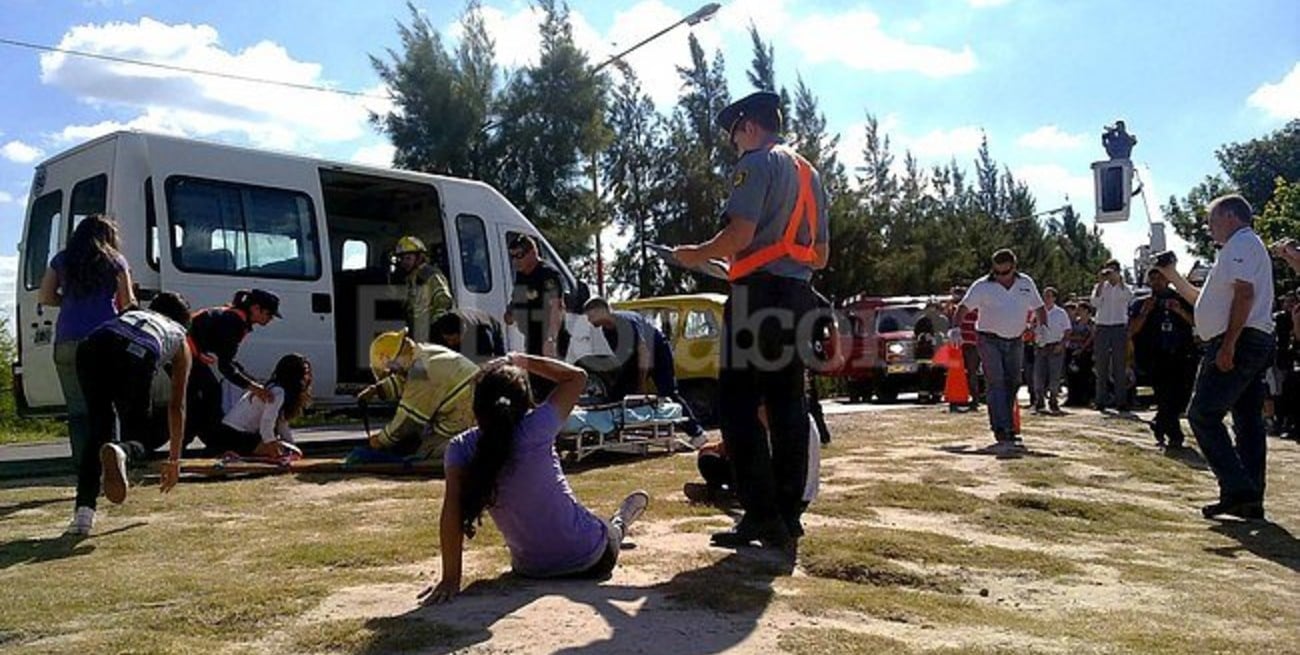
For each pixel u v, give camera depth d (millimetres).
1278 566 5555
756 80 36125
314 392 10273
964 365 15203
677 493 6598
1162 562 5535
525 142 27922
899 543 5176
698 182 32469
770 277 4836
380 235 12406
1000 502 6738
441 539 3980
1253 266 6703
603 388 9633
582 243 28375
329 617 3635
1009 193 63031
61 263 5715
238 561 4586
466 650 3275
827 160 35812
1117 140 16969
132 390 5469
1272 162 57188
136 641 3350
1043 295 14375
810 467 5996
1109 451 9672
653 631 3514
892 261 35469
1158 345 10297
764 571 4461
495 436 4035
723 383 4949
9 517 5832
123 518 5723
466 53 28016
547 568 4195
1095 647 3730
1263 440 7090
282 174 10211
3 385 17219
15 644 3355
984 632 3826
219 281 9531
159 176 9312
